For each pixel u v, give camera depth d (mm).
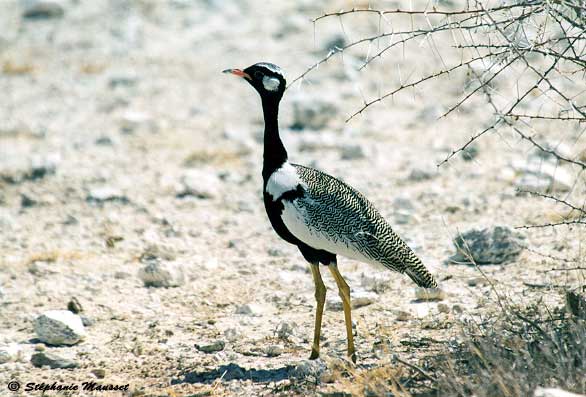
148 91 22500
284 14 27328
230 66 23688
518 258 11570
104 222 14406
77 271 12297
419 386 8086
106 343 10023
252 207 15023
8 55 25453
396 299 10844
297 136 18828
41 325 10016
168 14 28469
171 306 11070
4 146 18688
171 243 13383
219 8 28438
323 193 9000
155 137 19219
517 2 8148
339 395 8203
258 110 20984
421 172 15734
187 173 16438
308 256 9156
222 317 10703
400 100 20516
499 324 8633
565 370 7508
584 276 9727
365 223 9031
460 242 11828
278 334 9953
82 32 27328
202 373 9023
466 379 7523
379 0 23188
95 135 19422
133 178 16625
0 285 11805
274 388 8531
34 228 14219
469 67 8148
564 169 14570
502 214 13445
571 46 7895
